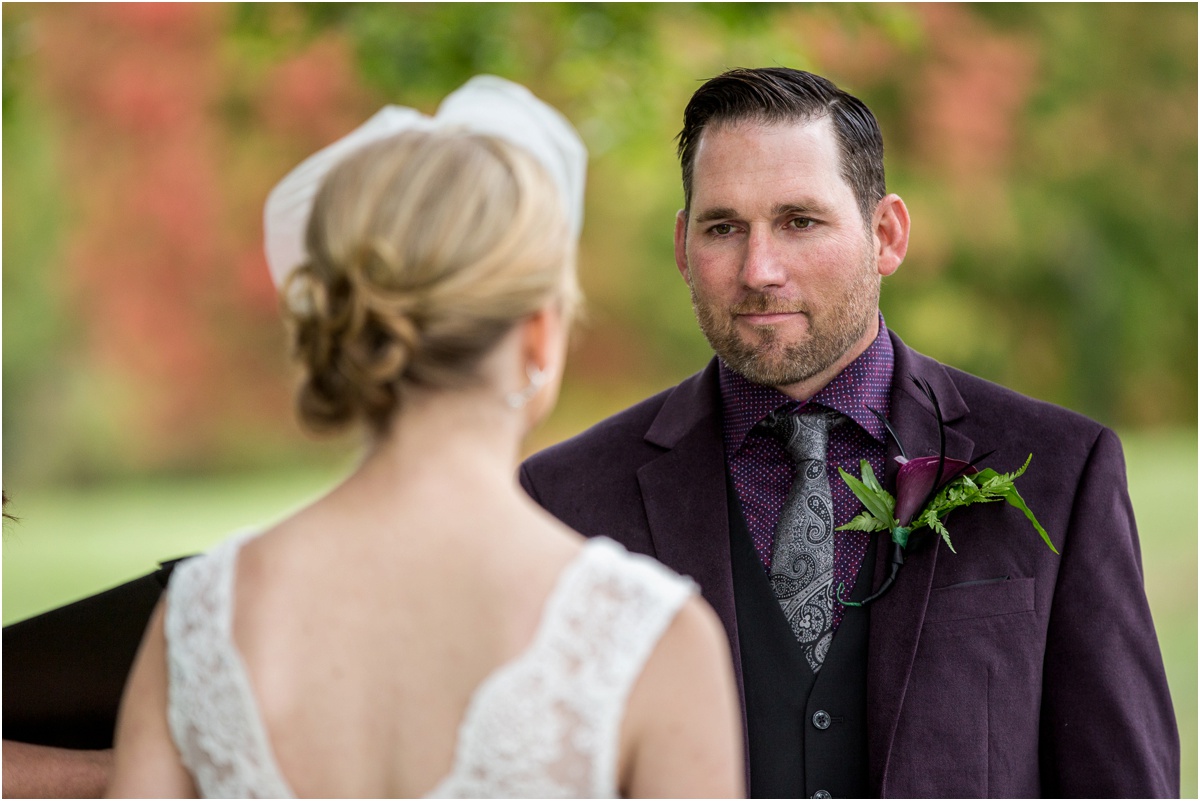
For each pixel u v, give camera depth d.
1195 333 20.52
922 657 2.86
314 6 10.09
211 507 18.25
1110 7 18.92
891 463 3.04
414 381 1.81
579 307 1.96
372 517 1.82
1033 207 18.81
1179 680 9.48
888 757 2.79
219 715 1.79
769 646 2.94
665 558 3.04
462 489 1.81
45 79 15.05
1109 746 2.78
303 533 1.85
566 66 9.96
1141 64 19.25
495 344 1.80
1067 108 18.73
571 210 2.07
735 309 2.94
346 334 1.75
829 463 3.08
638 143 10.64
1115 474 3.00
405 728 1.73
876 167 3.04
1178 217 19.75
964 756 2.79
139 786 1.87
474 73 9.54
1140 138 19.30
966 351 19.33
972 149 17.02
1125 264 19.75
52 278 17.86
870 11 10.20
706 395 3.22
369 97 15.34
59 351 18.70
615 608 1.76
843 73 15.87
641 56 9.98
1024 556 2.91
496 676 1.71
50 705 2.88
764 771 2.88
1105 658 2.83
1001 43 16.86
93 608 3.00
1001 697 2.83
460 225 1.75
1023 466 2.99
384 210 1.77
